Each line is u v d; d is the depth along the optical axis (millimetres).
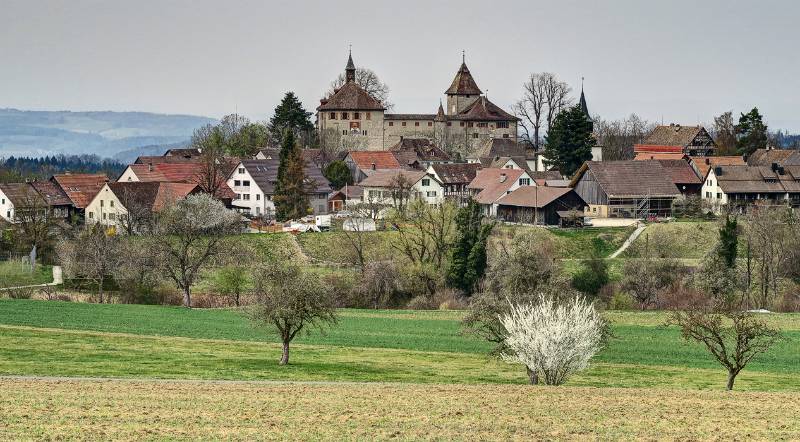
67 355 140875
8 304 194125
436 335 174000
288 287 141250
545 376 126375
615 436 86812
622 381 135125
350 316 196250
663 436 87188
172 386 113188
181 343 158000
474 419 92938
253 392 109250
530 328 124250
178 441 82375
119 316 183125
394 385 120125
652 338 171375
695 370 146250
